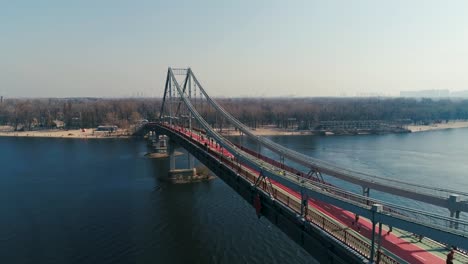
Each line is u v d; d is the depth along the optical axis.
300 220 31.31
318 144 157.12
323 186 35.34
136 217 64.06
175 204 71.31
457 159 116.00
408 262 24.78
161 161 113.81
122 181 88.06
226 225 60.75
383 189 37.22
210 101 100.12
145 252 50.97
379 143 160.50
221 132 194.12
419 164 107.00
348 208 26.20
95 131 198.88
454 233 19.59
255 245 53.38
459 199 28.92
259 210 40.12
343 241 26.73
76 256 49.53
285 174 41.53
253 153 65.44
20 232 56.84
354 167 102.12
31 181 87.06
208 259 49.12
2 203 70.50
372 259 23.48
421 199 32.44
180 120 142.88
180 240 54.78
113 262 48.09
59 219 62.53
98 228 58.88
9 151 134.00
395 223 22.42
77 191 79.19
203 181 88.62
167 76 141.88
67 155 125.12
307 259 49.19
